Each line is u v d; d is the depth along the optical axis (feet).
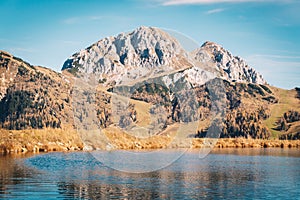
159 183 114.52
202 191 104.37
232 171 149.48
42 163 163.84
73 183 112.37
